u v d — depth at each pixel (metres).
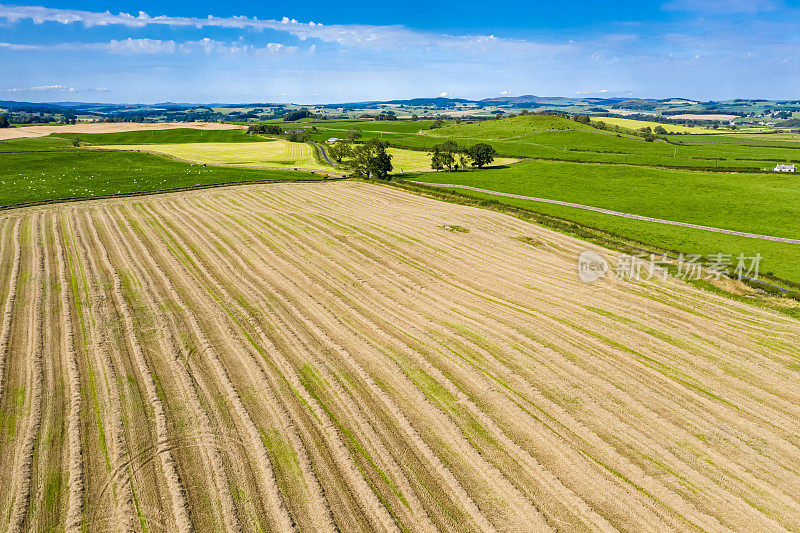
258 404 21.27
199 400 21.39
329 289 34.50
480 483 17.19
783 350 26.83
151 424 19.78
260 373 23.56
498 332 28.55
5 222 48.97
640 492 16.89
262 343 26.56
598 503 16.41
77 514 15.59
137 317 28.88
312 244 44.75
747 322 30.33
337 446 18.81
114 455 18.08
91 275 35.34
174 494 16.39
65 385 22.23
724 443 19.48
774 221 56.44
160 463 17.78
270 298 32.56
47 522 15.31
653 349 26.83
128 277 35.22
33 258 38.72
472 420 20.56
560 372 24.38
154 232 47.00
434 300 33.16
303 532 15.10
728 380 23.92
